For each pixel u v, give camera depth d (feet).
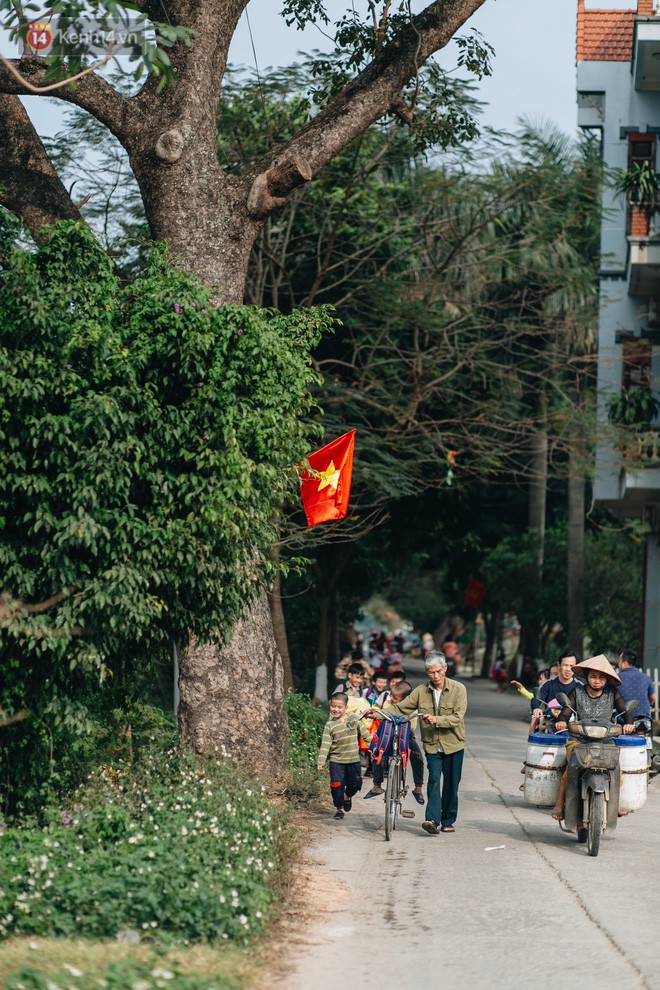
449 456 75.46
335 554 106.01
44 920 22.70
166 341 30.66
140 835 27.45
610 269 88.74
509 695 140.77
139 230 62.80
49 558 29.40
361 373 74.33
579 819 36.45
